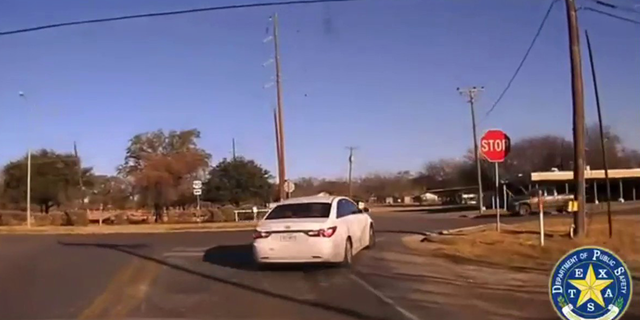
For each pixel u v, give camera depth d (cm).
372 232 1992
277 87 4803
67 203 6744
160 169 5934
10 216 5231
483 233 2272
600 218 2941
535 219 3369
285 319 1044
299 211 1628
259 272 1591
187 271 1653
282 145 4769
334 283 1388
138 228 4066
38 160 6619
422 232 2673
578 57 1889
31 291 1388
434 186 10981
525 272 1458
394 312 1073
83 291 1380
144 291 1362
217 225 4166
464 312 1061
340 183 10756
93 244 2603
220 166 6594
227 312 1112
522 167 7631
